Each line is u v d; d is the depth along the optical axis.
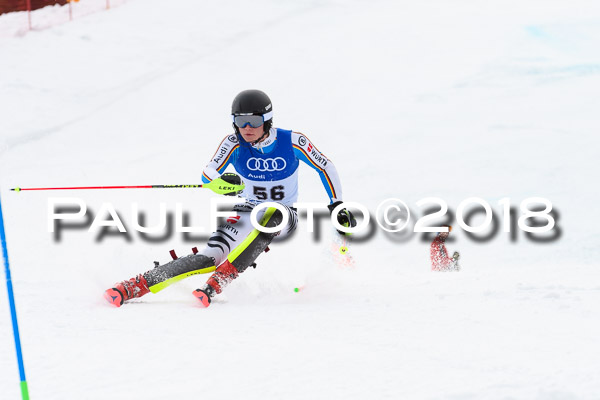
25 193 35.34
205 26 78.56
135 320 12.96
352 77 65.19
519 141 48.44
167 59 69.38
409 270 27.41
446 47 71.94
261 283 17.42
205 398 8.64
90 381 9.29
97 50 69.44
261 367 9.85
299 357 10.38
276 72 67.00
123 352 10.62
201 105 59.62
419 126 53.12
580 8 84.81
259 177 17.94
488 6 87.69
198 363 10.05
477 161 45.19
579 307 13.89
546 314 13.27
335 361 10.16
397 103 58.53
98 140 51.91
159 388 9.01
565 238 32.66
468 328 12.23
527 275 19.69
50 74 62.91
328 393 8.79
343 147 49.78
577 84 60.59
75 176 43.81
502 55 68.50
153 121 56.16
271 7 85.94
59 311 13.75
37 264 21.97
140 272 17.97
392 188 41.50
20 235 26.61
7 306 14.17
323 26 80.44
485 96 58.88
